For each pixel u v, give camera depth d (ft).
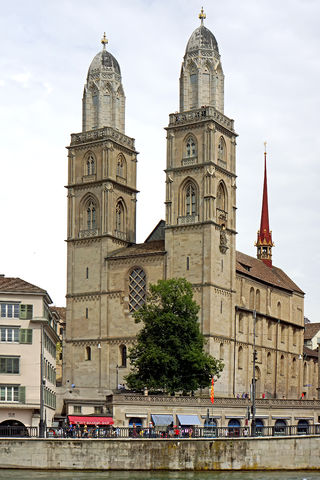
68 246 525.34
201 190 489.26
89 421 394.11
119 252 513.45
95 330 508.94
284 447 324.60
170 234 493.36
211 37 514.27
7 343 363.35
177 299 423.23
